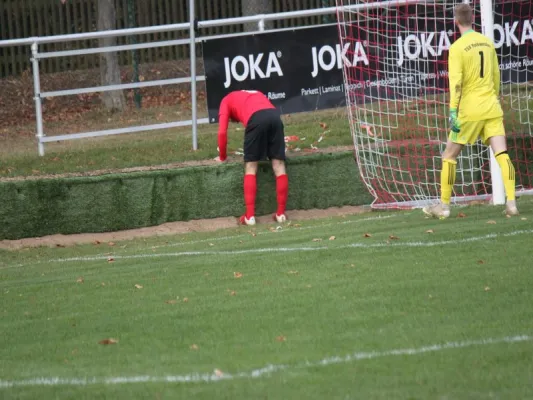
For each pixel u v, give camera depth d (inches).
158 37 3681.1
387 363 792.3
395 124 2050.9
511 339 835.4
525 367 756.6
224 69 2084.2
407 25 2054.6
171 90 3457.2
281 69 2106.3
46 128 2780.5
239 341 903.1
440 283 1067.3
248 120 1770.4
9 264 1562.5
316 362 810.8
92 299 1156.5
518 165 1931.6
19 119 3154.5
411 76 2078.0
